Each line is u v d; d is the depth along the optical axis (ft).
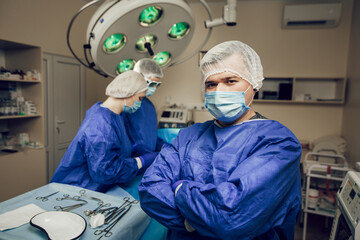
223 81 2.58
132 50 4.95
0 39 7.36
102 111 4.70
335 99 10.00
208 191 2.05
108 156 4.36
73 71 11.47
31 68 8.57
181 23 4.95
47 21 9.98
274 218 2.13
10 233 2.57
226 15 5.35
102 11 4.03
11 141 8.86
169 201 2.28
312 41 10.68
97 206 3.19
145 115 6.68
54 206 3.16
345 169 6.76
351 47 10.00
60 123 10.91
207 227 1.97
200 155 2.68
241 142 2.44
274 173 1.99
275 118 11.29
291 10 10.10
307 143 10.59
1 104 7.93
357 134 9.02
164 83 12.28
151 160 4.96
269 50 11.08
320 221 8.41
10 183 7.79
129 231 2.83
